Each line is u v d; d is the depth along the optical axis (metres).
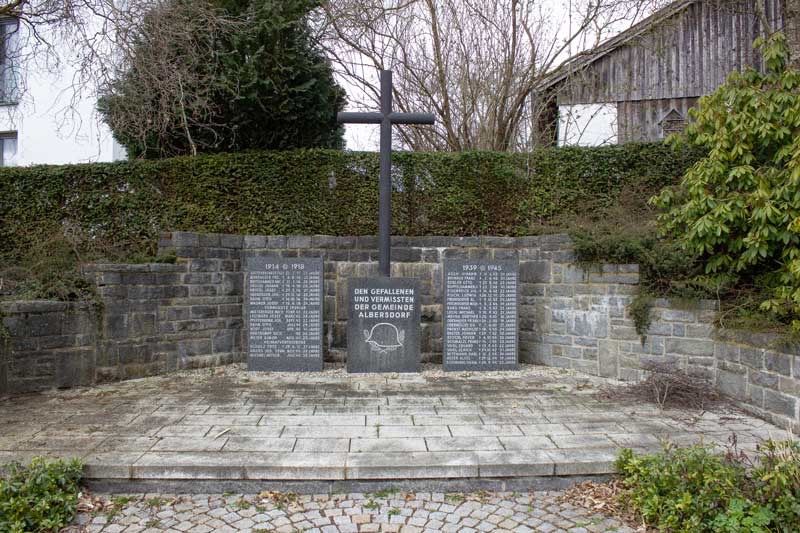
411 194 8.45
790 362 4.86
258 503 3.82
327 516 3.65
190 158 8.35
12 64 9.77
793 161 5.22
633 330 6.68
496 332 7.30
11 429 4.81
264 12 8.47
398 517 3.64
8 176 8.69
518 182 8.45
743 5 11.92
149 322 7.01
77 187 8.56
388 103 7.47
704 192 6.04
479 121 12.84
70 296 6.48
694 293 6.20
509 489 4.05
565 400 5.84
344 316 7.99
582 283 7.16
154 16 7.45
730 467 3.58
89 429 4.82
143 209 8.41
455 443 4.48
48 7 7.51
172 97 8.20
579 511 3.71
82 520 3.57
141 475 3.96
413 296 7.16
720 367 5.92
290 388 6.36
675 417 5.23
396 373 7.14
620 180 8.28
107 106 8.41
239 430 4.80
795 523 3.12
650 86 13.09
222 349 7.78
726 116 6.09
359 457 4.17
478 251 8.02
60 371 6.28
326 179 8.34
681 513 3.32
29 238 8.54
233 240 7.97
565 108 13.46
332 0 11.50
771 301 5.34
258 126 8.86
